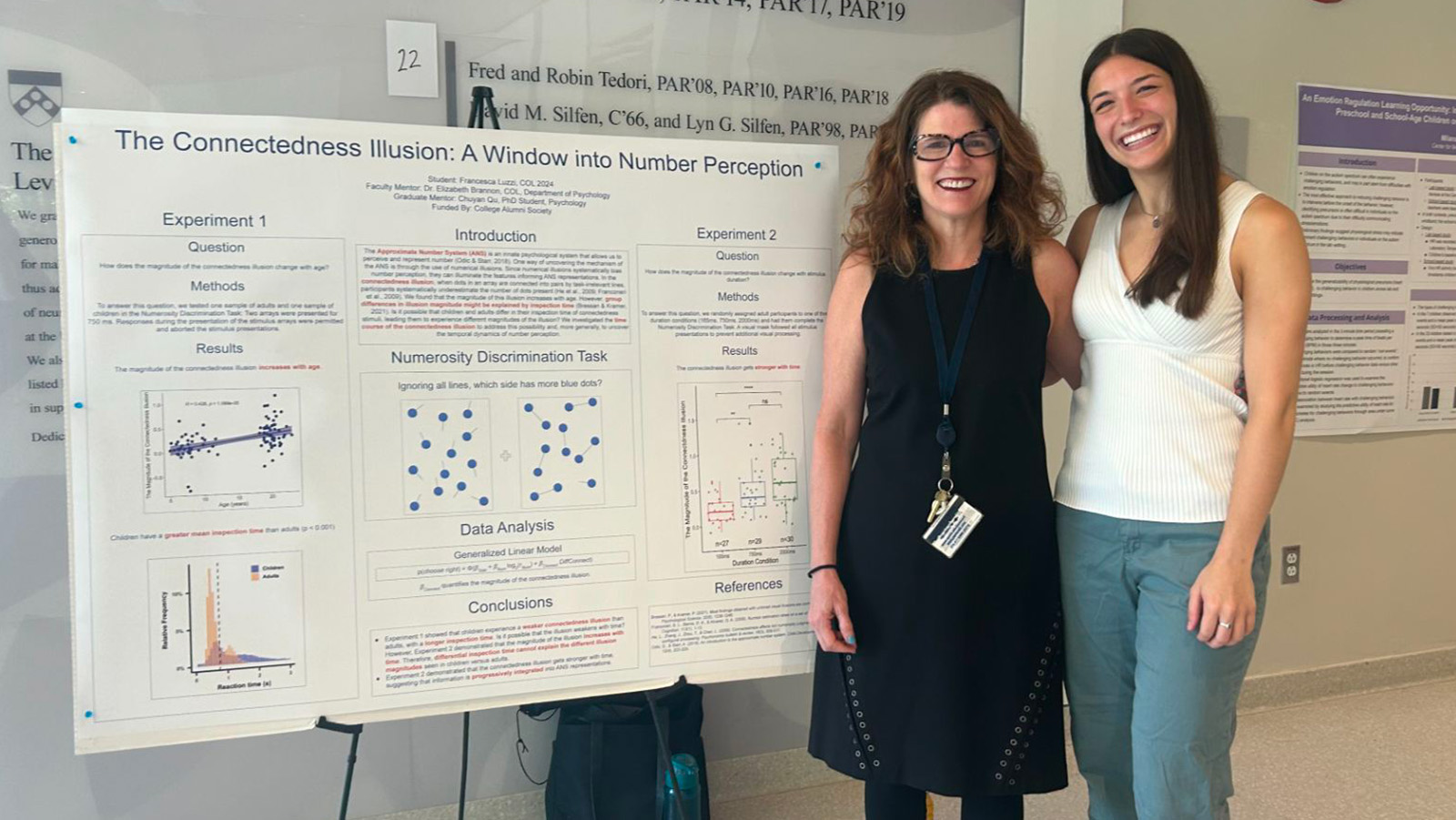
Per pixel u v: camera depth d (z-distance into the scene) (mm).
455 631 1529
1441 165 2779
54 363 1774
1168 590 1355
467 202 1521
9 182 1722
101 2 1729
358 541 1489
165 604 1426
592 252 1577
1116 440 1398
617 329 1591
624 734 1942
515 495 1549
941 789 1395
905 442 1425
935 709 1401
